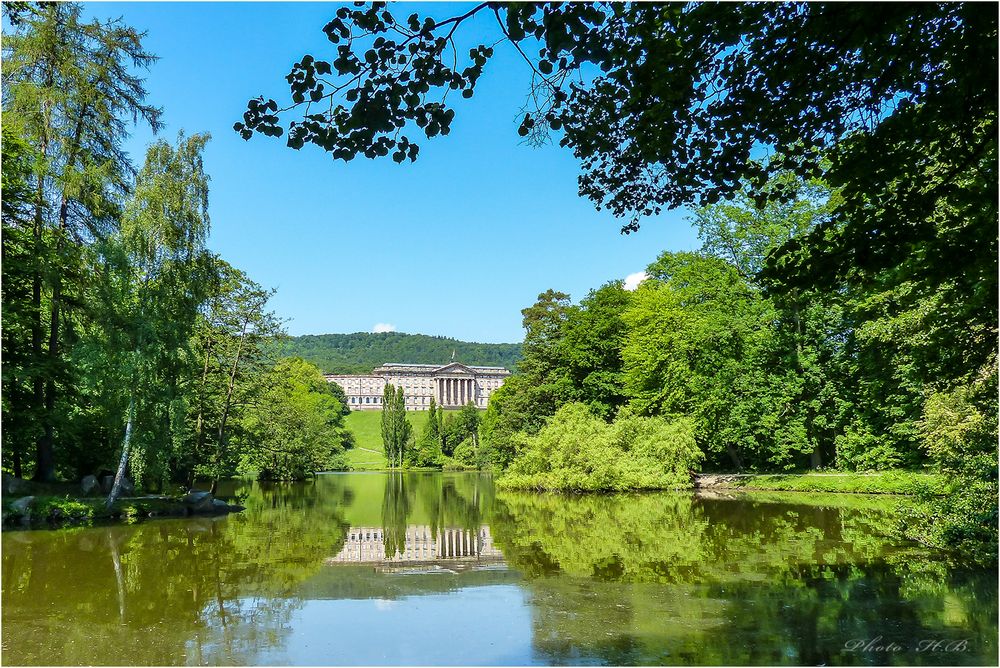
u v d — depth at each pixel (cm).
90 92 2298
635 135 803
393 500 3212
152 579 1234
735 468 3756
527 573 1258
